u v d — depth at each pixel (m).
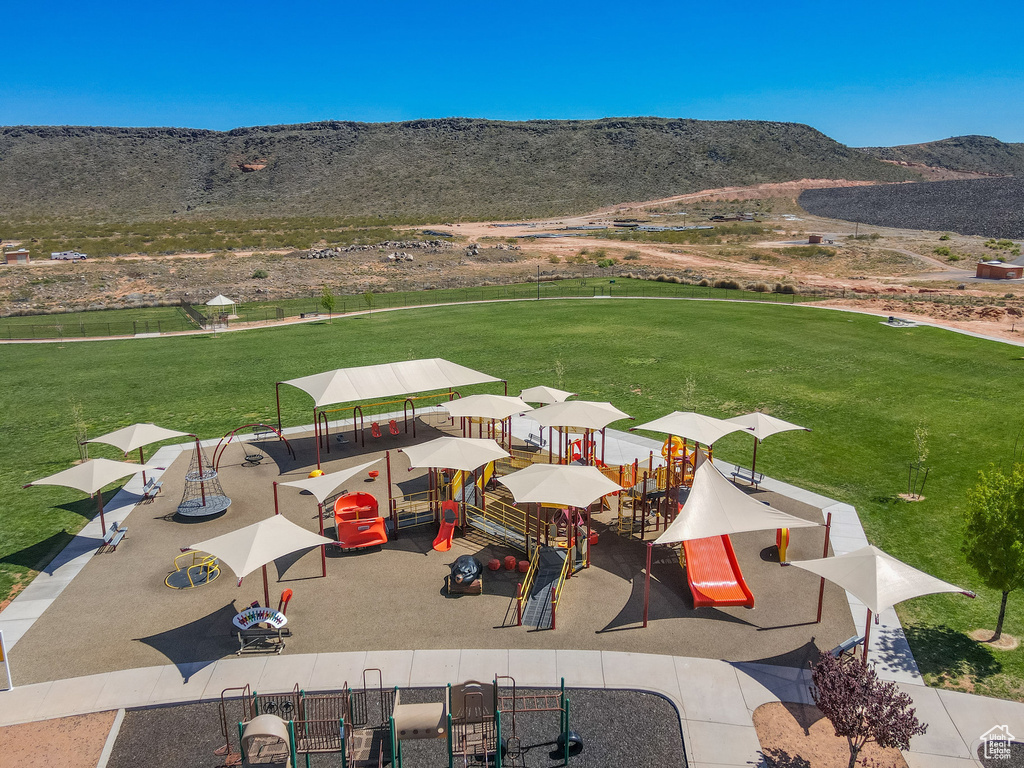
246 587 16.06
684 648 13.57
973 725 11.34
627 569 16.91
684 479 20.81
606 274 84.50
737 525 14.48
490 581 16.34
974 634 14.04
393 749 10.21
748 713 11.71
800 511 19.88
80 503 21.03
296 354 43.31
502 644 13.70
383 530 18.27
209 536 18.73
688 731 11.27
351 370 25.22
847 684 10.12
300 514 20.09
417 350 43.50
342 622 14.52
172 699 12.06
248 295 72.44
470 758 10.80
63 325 56.56
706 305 60.81
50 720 11.57
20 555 17.66
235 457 25.05
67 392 34.75
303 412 30.70
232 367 40.03
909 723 9.75
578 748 10.88
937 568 16.72
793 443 25.73
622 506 20.44
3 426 29.27
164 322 57.88
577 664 13.03
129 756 10.81
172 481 22.72
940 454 24.36
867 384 33.59
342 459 24.73
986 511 13.55
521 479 16.77
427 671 12.82
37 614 14.91
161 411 31.09
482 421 25.25
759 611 14.97
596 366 38.16
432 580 16.36
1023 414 28.53
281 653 13.42
